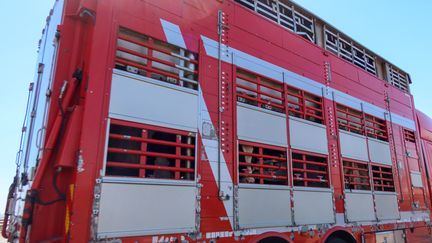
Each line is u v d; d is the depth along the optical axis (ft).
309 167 14.87
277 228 12.23
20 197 10.12
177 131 10.01
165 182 9.34
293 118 14.47
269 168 12.73
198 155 10.42
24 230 7.67
